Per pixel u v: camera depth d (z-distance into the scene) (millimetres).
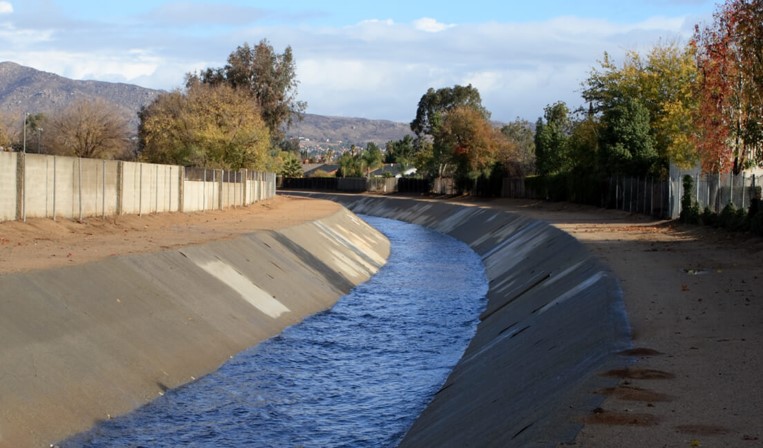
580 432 9914
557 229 43375
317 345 25531
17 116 86688
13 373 15828
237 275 30359
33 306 18688
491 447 12211
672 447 9203
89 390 17125
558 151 88125
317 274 37719
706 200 45469
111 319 20594
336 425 17625
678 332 15992
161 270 25938
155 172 45781
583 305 21078
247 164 75875
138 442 15758
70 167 35281
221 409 18312
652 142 63156
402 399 19734
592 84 70250
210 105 75875
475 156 108938
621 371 12945
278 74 106875
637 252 30703
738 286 21703
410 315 31328
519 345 20703
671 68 65938
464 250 59500
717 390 11648
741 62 44062
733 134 46844
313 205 77812
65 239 31297
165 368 20172
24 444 14328
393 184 127500
